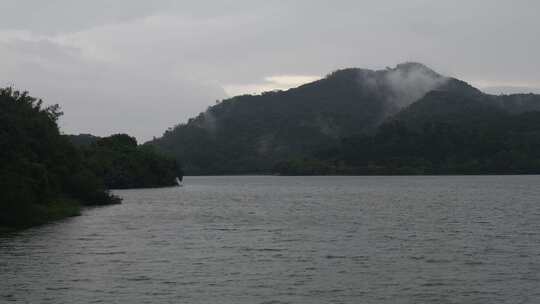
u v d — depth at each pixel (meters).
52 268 38.59
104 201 103.62
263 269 38.72
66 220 71.62
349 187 190.12
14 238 53.34
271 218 76.69
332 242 51.47
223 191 167.38
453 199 116.50
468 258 42.50
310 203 110.12
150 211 88.62
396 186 191.75
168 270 38.25
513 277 35.88
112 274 36.81
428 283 34.47
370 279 35.59
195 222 70.69
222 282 34.78
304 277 36.19
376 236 55.59
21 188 66.19
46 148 92.50
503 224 65.62
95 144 193.62
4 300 30.33
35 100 96.56
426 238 53.84
